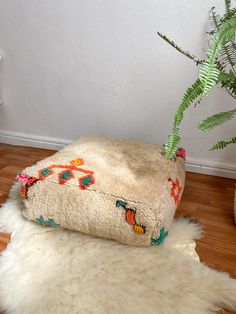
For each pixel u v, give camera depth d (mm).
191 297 791
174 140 904
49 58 1591
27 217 1074
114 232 961
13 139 1878
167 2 1297
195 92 855
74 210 982
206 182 1457
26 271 875
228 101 1373
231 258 968
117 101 1561
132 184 1012
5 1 1536
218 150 1489
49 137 1801
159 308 760
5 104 1813
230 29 723
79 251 949
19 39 1604
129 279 847
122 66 1476
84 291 807
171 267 893
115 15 1387
